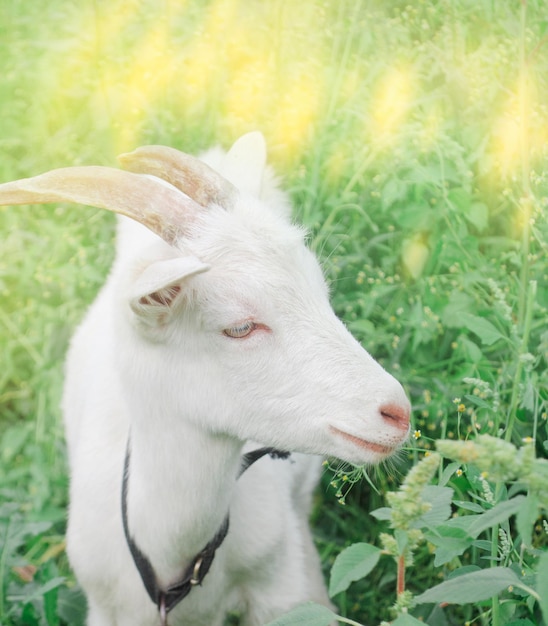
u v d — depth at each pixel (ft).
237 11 6.40
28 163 5.92
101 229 5.40
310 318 3.31
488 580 2.76
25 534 4.42
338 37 5.81
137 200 3.32
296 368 3.29
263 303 3.28
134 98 5.87
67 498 4.86
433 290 4.74
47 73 6.20
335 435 3.29
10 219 5.59
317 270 3.43
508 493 3.31
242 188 3.93
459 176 5.00
